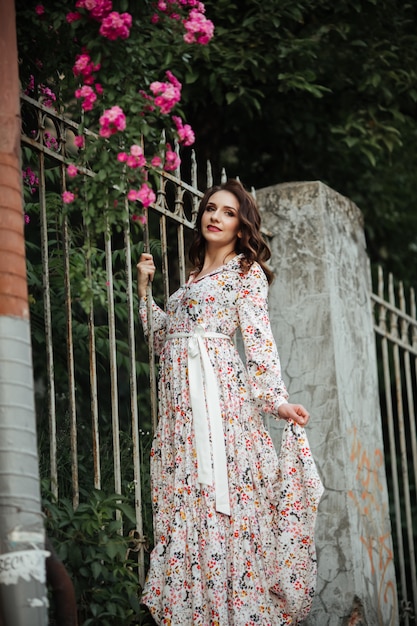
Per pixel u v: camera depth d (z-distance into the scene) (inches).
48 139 164.4
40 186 160.6
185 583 155.6
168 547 157.5
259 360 161.9
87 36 154.8
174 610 154.3
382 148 283.0
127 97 154.1
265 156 290.7
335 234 219.8
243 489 159.9
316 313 210.7
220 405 161.5
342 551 198.4
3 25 134.5
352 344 219.0
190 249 179.2
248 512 159.3
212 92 252.5
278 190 218.1
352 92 276.7
